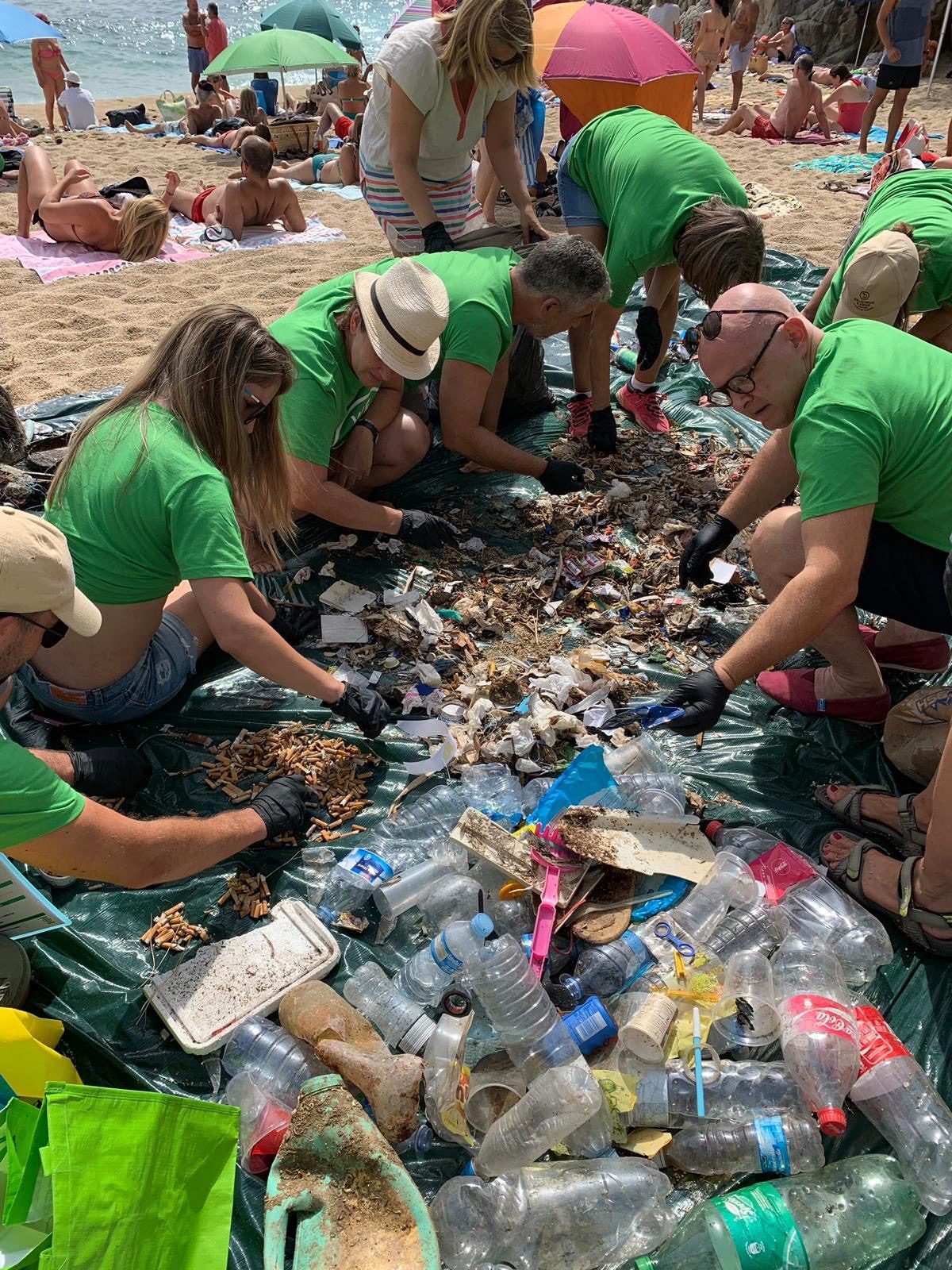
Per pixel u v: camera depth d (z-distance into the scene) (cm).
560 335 593
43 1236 170
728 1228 182
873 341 268
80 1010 235
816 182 1002
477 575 388
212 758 305
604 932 238
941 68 1617
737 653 266
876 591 296
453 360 379
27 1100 199
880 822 277
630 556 399
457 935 224
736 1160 201
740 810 292
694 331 344
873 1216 192
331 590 373
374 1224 182
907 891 246
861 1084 210
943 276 359
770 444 331
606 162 429
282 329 354
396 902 250
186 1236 180
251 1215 198
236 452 272
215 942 249
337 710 292
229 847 249
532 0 734
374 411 411
